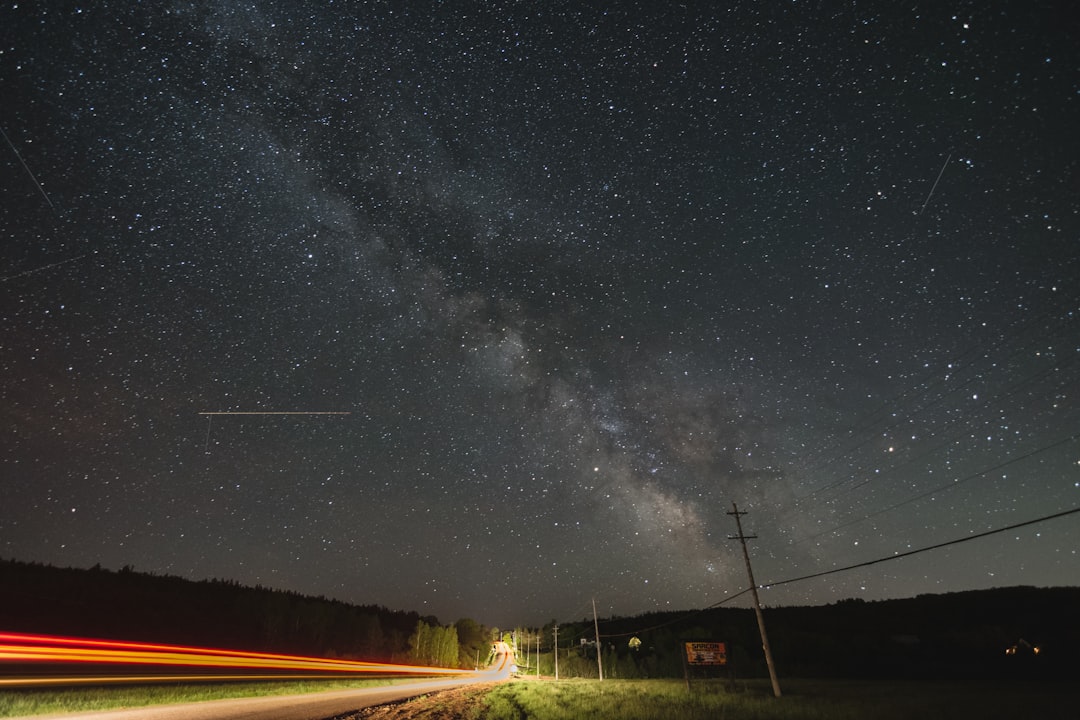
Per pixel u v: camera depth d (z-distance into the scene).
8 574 70.31
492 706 28.16
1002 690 29.73
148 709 21.80
